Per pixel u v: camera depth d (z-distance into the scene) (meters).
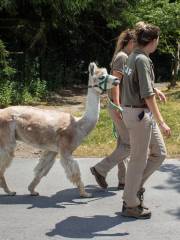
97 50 27.06
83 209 7.45
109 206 7.58
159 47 23.59
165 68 29.72
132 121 6.59
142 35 6.52
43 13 22.25
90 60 26.88
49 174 9.28
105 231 6.56
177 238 6.36
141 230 6.61
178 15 21.17
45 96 20.70
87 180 9.00
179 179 9.05
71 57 26.16
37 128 7.88
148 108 6.61
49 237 6.37
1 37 22.92
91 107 7.93
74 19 22.84
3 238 6.36
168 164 10.08
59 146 7.84
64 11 21.80
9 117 7.98
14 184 8.71
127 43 7.91
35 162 10.16
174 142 11.90
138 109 6.57
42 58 22.50
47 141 7.90
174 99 18.73
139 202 6.97
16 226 6.76
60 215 7.18
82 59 26.62
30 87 20.23
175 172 9.51
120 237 6.37
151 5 22.36
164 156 6.99
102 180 8.34
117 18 22.88
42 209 7.45
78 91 23.42
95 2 22.34
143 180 7.09
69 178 7.85
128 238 6.34
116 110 7.82
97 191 8.34
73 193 8.23
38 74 21.97
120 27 24.39
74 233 6.50
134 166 6.77
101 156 10.80
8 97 18.69
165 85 26.23
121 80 7.88
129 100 6.60
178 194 8.19
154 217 7.10
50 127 7.84
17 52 20.89
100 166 8.28
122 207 7.25
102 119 13.75
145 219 7.01
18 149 11.16
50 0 20.86
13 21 22.27
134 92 6.55
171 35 22.58
